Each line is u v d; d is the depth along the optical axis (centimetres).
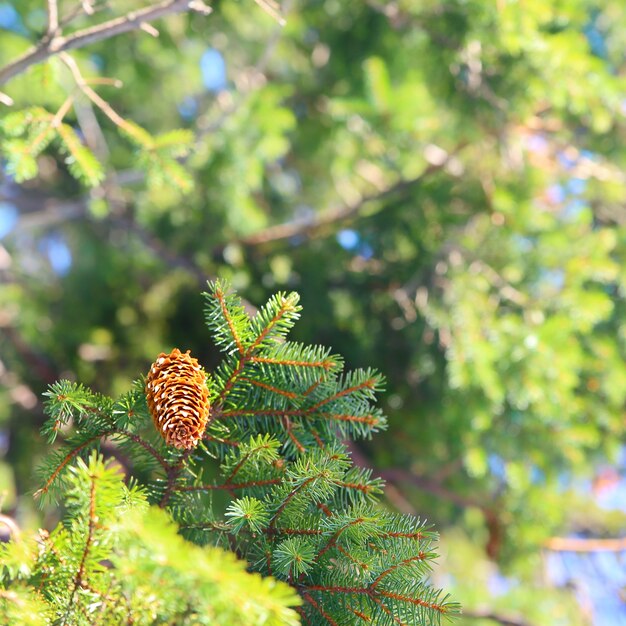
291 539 192
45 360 750
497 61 534
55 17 324
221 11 677
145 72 690
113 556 146
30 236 862
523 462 607
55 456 196
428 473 686
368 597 192
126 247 771
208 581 135
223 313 208
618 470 726
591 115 605
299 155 807
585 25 672
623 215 668
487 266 582
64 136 333
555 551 655
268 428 217
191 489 205
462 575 771
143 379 200
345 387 216
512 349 527
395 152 668
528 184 620
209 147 639
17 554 165
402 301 625
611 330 614
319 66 744
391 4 566
